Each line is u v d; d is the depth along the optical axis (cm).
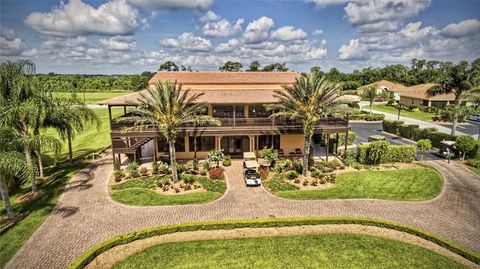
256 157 3034
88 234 1694
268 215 1914
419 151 3428
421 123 5050
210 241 1627
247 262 1455
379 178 2514
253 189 2333
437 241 1589
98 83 11288
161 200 2120
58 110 2514
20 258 1473
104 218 1875
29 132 2194
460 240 1639
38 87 2162
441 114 5309
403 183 2409
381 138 3594
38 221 1828
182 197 2166
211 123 2912
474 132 4316
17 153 1769
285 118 2980
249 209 1997
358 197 2175
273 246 1579
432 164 2889
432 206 2036
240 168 2836
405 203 2084
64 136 2831
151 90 2469
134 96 2961
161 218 1875
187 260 1471
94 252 1478
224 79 3491
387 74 12488
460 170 2720
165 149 3178
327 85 2486
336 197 2172
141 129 2709
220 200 2136
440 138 3541
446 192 2258
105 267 1420
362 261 1459
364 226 1777
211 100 2970
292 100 2584
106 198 2167
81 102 2939
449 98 6347
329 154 3291
